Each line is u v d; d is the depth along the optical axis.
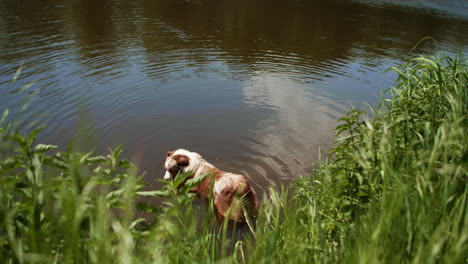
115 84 8.63
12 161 1.89
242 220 4.17
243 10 19.75
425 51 13.09
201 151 6.09
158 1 20.58
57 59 9.89
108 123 6.78
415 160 3.12
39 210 1.79
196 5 20.19
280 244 2.89
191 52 11.71
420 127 3.64
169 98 8.24
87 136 1.65
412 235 2.25
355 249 2.15
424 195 2.41
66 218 1.58
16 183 1.91
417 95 4.66
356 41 14.42
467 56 12.48
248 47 12.77
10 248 1.83
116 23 14.73
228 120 7.34
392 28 17.23
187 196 2.12
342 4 23.84
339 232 2.97
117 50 11.27
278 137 6.71
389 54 12.68
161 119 7.17
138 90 8.45
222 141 6.47
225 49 12.33
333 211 3.26
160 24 15.21
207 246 2.54
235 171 5.52
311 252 2.63
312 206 3.51
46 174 1.95
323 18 18.84
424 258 2.00
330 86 9.53
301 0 24.78
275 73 10.34
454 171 2.70
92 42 11.91
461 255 1.99
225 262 2.39
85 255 1.78
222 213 4.34
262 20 17.56
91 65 9.73
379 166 3.14
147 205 2.05
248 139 6.59
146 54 11.16
